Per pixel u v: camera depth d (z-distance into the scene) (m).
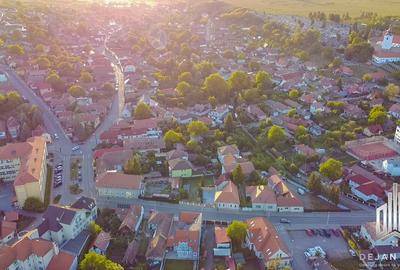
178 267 174.25
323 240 189.88
